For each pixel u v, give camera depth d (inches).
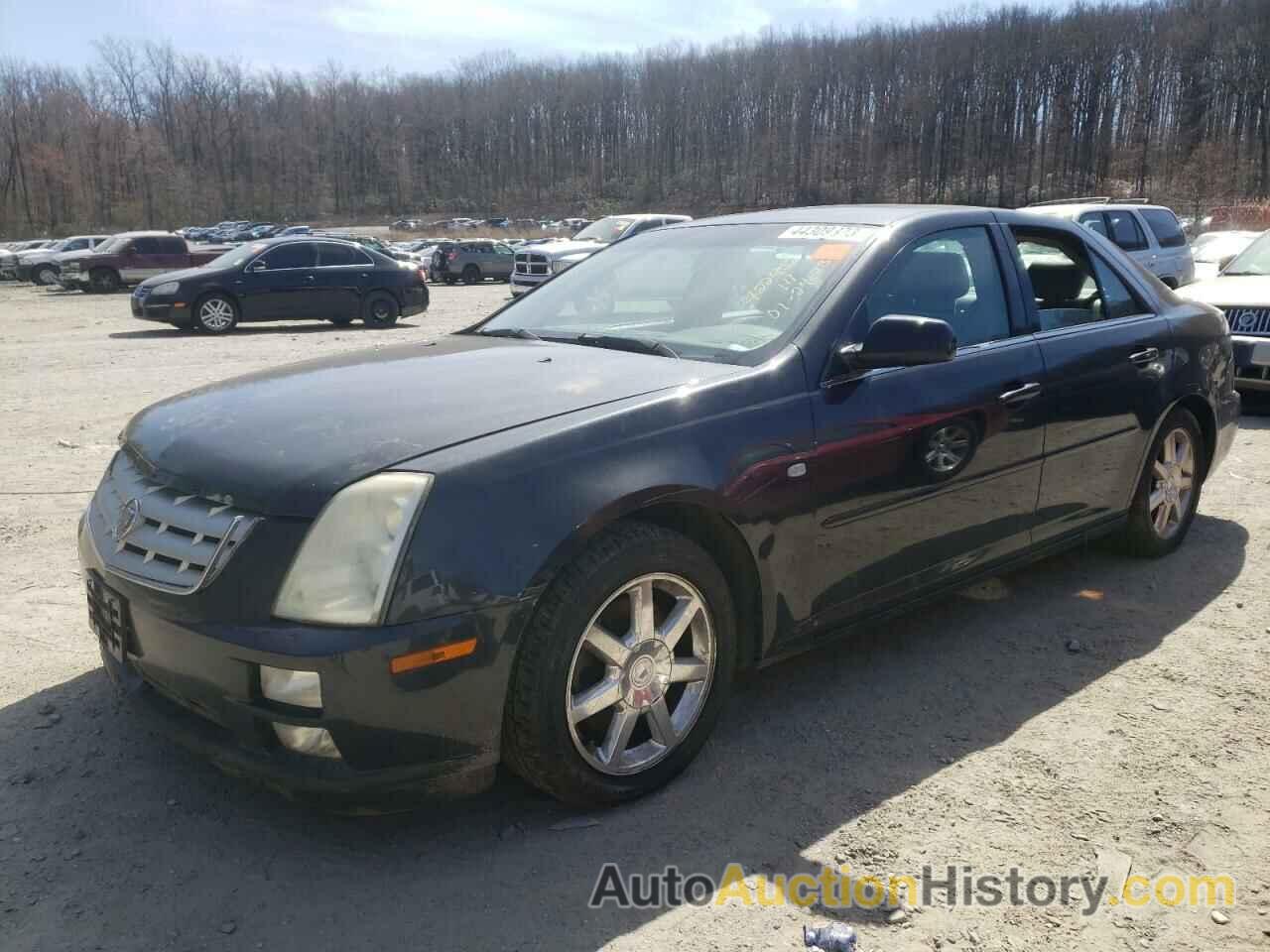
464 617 90.7
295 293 654.5
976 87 4158.5
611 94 5039.4
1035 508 149.0
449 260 1285.7
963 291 142.5
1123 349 161.5
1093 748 119.9
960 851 100.3
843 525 121.3
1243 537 197.0
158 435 112.0
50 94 3612.2
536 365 122.0
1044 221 160.9
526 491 95.0
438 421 101.9
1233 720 126.5
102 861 98.1
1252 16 3705.7
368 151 4995.1
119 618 101.2
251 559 90.6
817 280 129.8
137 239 1087.0
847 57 4456.2
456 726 92.3
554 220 4394.7
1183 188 3412.9
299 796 90.4
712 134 4864.7
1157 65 3828.7
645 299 141.9
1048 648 148.1
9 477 250.4
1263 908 92.1
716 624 111.4
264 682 90.0
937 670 140.9
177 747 119.0
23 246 1706.4
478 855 99.3
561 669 96.9
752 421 112.3
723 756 117.9
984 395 135.9
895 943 87.5
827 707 130.1
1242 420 311.9
